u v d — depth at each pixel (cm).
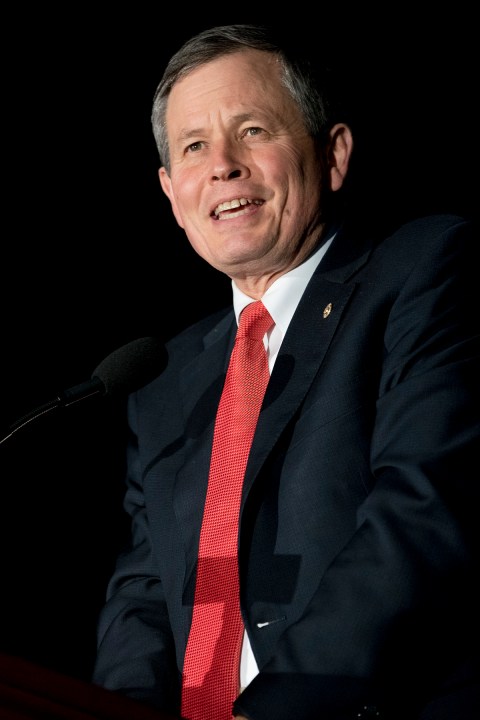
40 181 895
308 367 479
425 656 400
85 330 892
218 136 518
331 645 391
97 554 853
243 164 514
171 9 864
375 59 810
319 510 448
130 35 878
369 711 386
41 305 888
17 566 836
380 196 810
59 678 350
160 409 568
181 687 494
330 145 544
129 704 339
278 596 446
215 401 540
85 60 886
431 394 433
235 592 468
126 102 892
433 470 414
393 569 398
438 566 398
